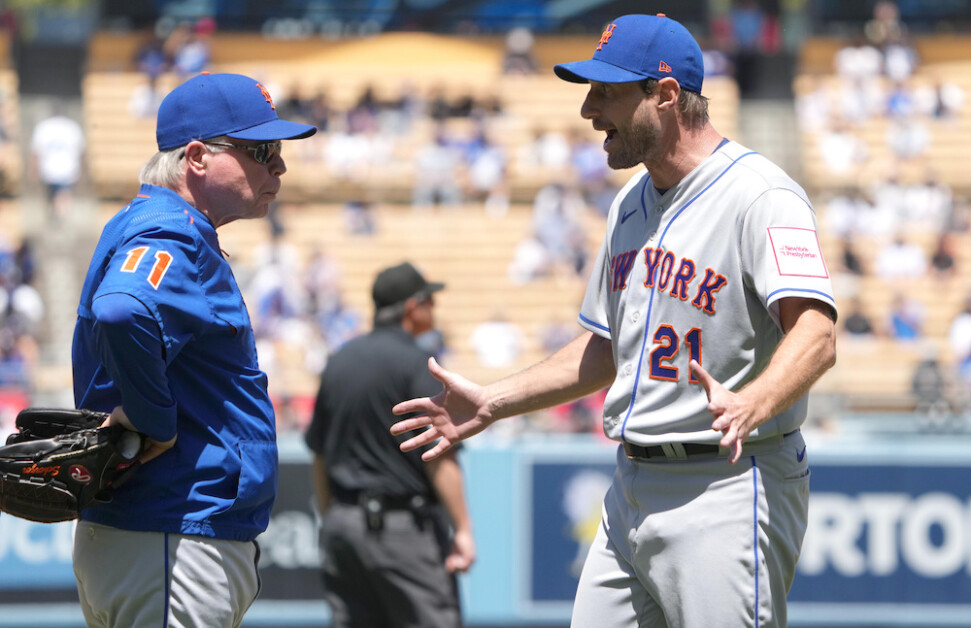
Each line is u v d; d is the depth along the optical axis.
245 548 8.60
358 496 13.06
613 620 9.06
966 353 40.47
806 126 58.19
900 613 22.66
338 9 61.97
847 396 27.12
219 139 8.54
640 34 8.49
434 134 53.31
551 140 54.12
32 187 52.59
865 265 47.31
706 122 8.76
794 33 63.78
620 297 8.95
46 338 42.62
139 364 7.70
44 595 22.03
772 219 8.16
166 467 8.19
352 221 50.03
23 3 65.25
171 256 8.01
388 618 13.14
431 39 62.06
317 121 54.88
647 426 8.57
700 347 8.42
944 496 22.88
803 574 22.84
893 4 64.31
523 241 49.56
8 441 8.42
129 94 57.41
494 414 9.16
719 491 8.42
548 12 62.34
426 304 13.82
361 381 13.09
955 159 56.72
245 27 61.66
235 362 8.50
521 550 22.91
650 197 8.97
